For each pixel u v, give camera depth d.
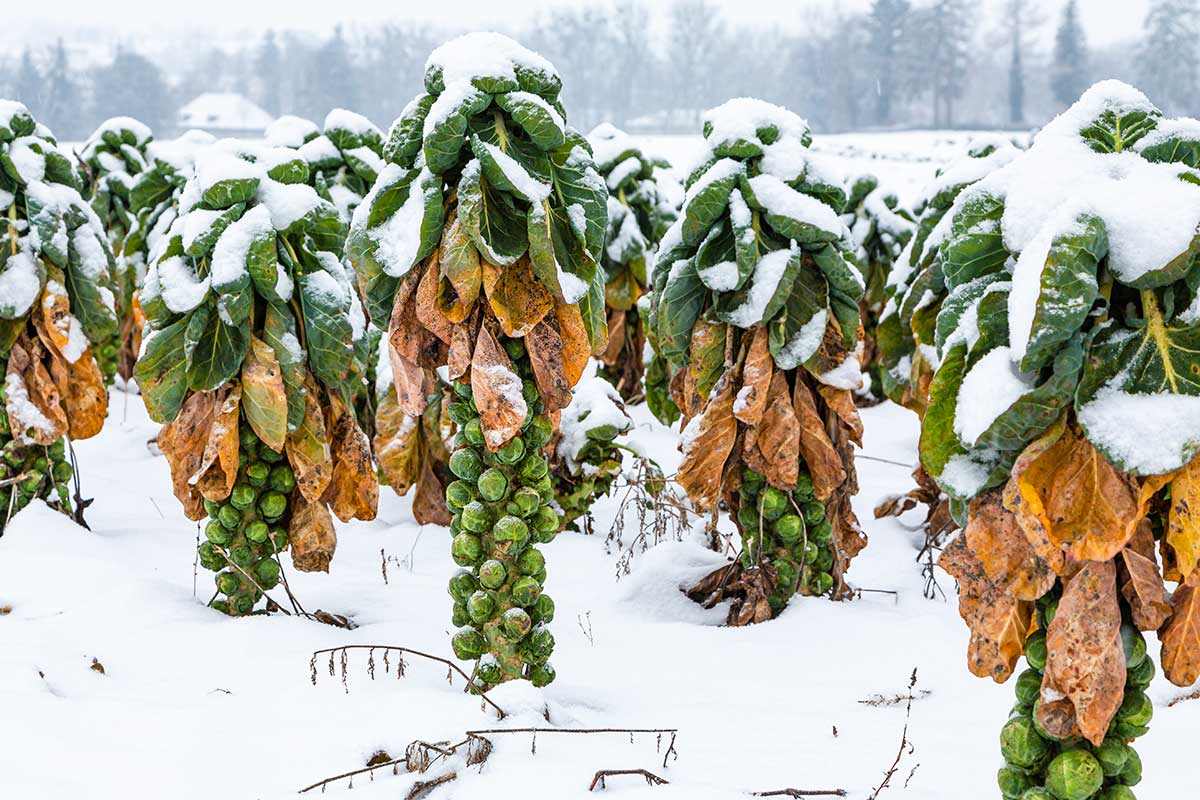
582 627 5.27
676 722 4.06
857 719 4.12
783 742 3.88
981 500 3.01
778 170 5.08
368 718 3.86
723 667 4.72
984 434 2.82
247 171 4.86
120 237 11.23
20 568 5.51
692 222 5.07
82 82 62.62
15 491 6.20
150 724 3.80
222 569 5.15
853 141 36.62
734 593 5.67
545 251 3.89
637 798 3.28
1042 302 2.62
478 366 4.00
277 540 5.13
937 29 65.12
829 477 5.34
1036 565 2.91
